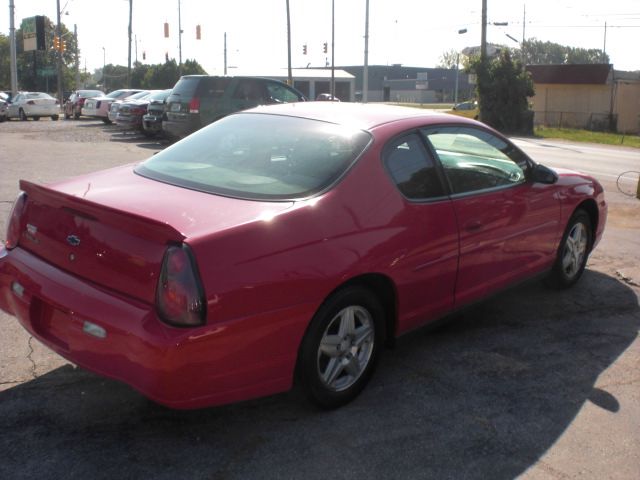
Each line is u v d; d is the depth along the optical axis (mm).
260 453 3289
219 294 3021
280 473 3135
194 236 3037
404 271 3889
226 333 3062
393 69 109875
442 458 3293
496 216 4602
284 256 3258
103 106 27266
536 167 5109
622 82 41531
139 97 26047
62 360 4191
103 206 3158
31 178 10797
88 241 3285
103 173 4078
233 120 4566
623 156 21438
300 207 3445
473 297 4570
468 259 4398
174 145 4484
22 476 3039
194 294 2967
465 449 3377
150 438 3385
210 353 3031
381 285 3887
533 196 5012
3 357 4199
